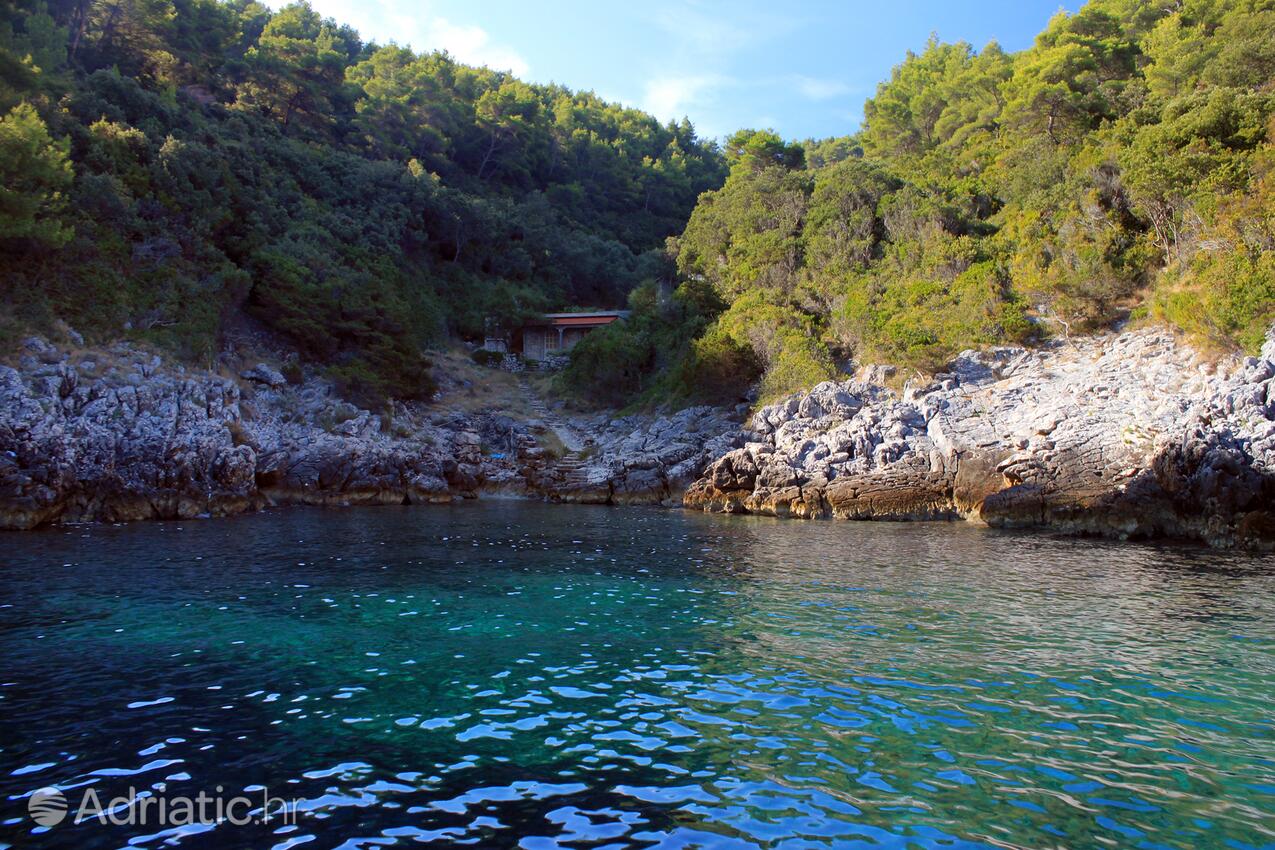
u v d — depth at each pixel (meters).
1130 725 9.75
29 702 10.26
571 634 14.23
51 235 36.16
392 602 16.80
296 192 65.62
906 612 16.09
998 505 31.83
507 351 75.19
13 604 15.98
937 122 78.38
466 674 11.77
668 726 9.66
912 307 47.50
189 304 43.94
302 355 51.97
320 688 11.03
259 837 6.89
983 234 54.31
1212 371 32.34
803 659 12.66
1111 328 40.94
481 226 84.31
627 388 62.50
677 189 119.12
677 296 66.50
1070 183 47.31
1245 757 8.79
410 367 55.84
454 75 107.25
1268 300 30.92
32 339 33.34
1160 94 56.91
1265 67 51.62
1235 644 13.55
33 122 36.28
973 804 7.62
